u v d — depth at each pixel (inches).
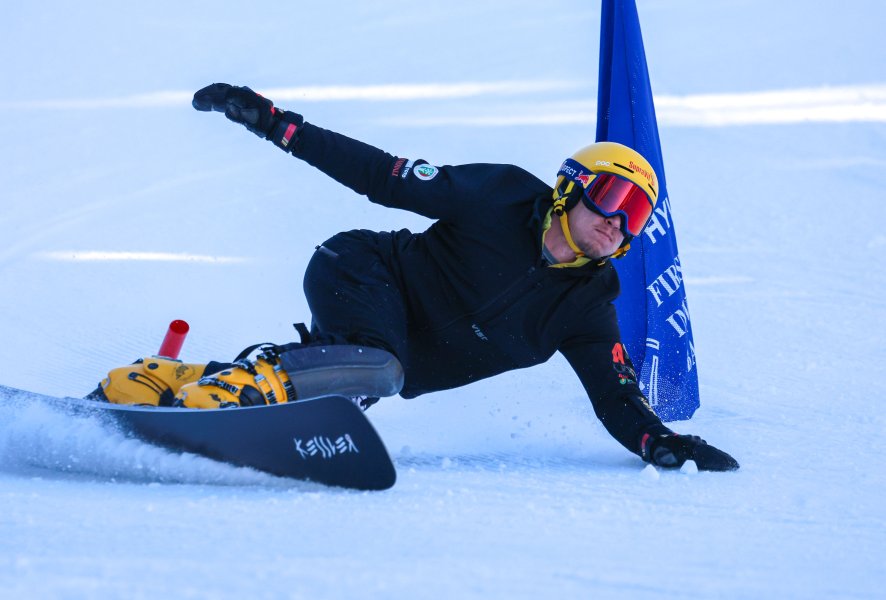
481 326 433.7
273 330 768.3
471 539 262.4
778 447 491.2
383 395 405.1
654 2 2733.8
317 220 1149.7
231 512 282.2
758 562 263.3
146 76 2021.4
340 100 1851.6
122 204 1196.5
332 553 236.5
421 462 421.1
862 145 1560.0
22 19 2420.0
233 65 2154.3
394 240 448.1
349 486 335.3
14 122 1633.9
